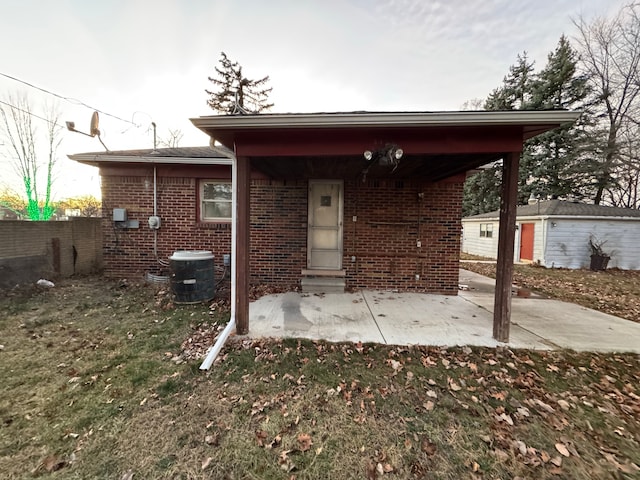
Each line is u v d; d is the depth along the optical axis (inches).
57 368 117.3
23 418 88.6
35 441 80.1
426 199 247.0
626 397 105.9
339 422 90.5
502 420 92.1
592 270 450.6
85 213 671.8
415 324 168.7
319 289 245.3
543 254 483.2
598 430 89.0
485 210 847.7
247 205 146.0
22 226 238.4
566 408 98.8
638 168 613.9
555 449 81.4
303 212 253.8
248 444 81.4
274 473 72.9
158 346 137.5
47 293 219.9
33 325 159.6
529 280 351.6
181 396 101.3
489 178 804.0
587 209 501.0
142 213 260.1
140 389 104.4
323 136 137.1
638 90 622.5
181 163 250.7
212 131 134.6
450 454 79.2
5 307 186.9
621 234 471.2
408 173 221.9
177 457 76.7
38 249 250.8
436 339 147.6
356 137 136.5
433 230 247.4
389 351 134.8
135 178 258.7
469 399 102.3
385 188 248.7
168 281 251.6
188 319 172.1
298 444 81.9
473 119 121.1
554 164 698.2
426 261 249.0
